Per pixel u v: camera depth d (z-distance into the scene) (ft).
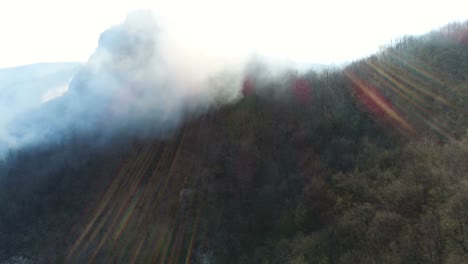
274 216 152.35
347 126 175.63
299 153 173.99
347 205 130.93
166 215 193.98
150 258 174.91
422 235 97.45
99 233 203.62
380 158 145.28
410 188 113.60
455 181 105.91
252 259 141.59
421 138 147.54
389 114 173.06
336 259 111.34
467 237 86.99
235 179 181.68
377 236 106.11
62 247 200.54
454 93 166.30
